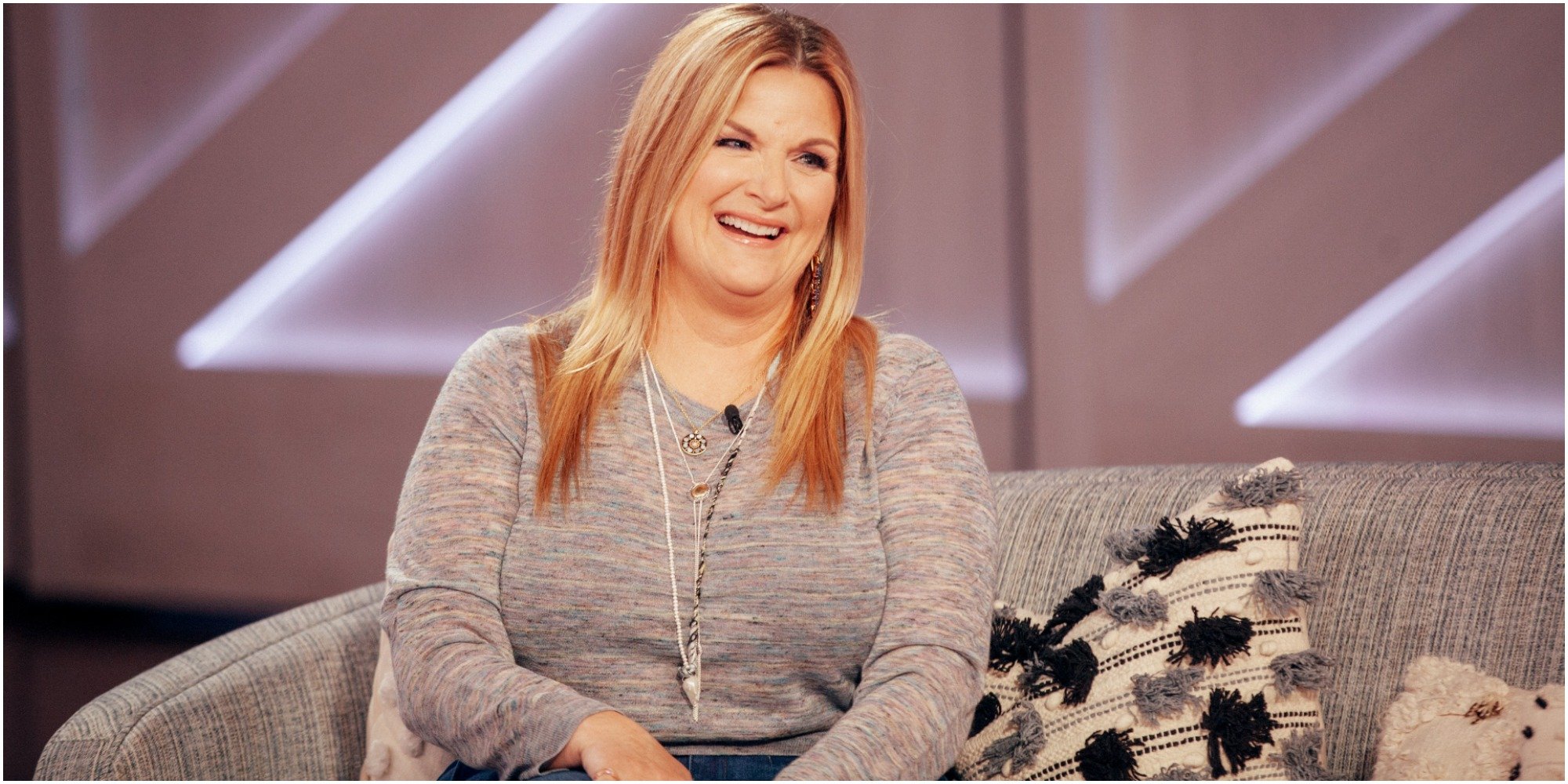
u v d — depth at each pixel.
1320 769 3.50
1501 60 9.72
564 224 11.34
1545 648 3.42
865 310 11.19
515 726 3.21
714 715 3.55
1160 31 10.47
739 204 3.73
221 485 12.15
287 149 11.81
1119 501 4.28
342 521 11.88
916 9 10.98
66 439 12.45
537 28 11.33
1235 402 10.45
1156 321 10.60
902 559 3.62
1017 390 10.99
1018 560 4.34
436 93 11.52
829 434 3.71
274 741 3.94
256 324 11.99
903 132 11.07
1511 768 3.18
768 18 3.83
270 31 11.77
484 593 3.54
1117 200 10.63
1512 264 9.80
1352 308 10.19
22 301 12.42
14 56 12.25
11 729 8.90
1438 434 10.03
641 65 11.12
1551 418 9.73
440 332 11.61
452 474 3.63
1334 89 10.12
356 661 4.23
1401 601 3.71
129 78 12.08
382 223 11.67
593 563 3.56
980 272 10.98
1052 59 10.68
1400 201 10.02
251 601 12.12
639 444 3.72
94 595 12.45
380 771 3.95
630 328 3.81
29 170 12.32
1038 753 3.73
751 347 3.93
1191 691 3.57
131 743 3.56
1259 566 3.66
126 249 12.23
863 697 3.38
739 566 3.57
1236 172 10.37
